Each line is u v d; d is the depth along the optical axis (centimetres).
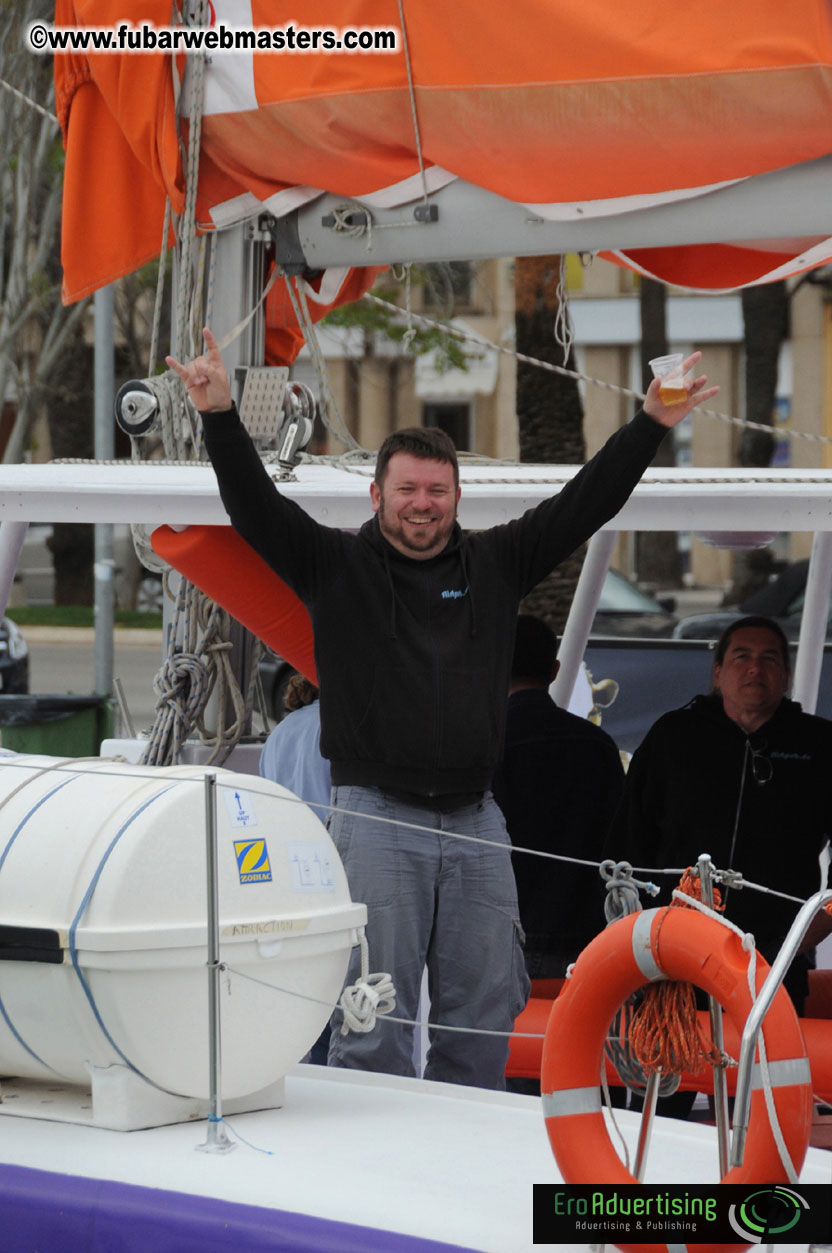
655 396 1330
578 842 1850
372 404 11844
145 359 9325
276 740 1767
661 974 934
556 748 1845
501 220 1861
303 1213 977
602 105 1752
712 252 2241
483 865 1357
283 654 1638
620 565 10894
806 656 2245
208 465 1842
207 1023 1084
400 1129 1125
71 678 7275
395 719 1316
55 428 9875
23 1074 1175
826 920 1716
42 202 7838
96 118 2020
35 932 1070
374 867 1319
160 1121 1108
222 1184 1009
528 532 1371
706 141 1723
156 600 10562
